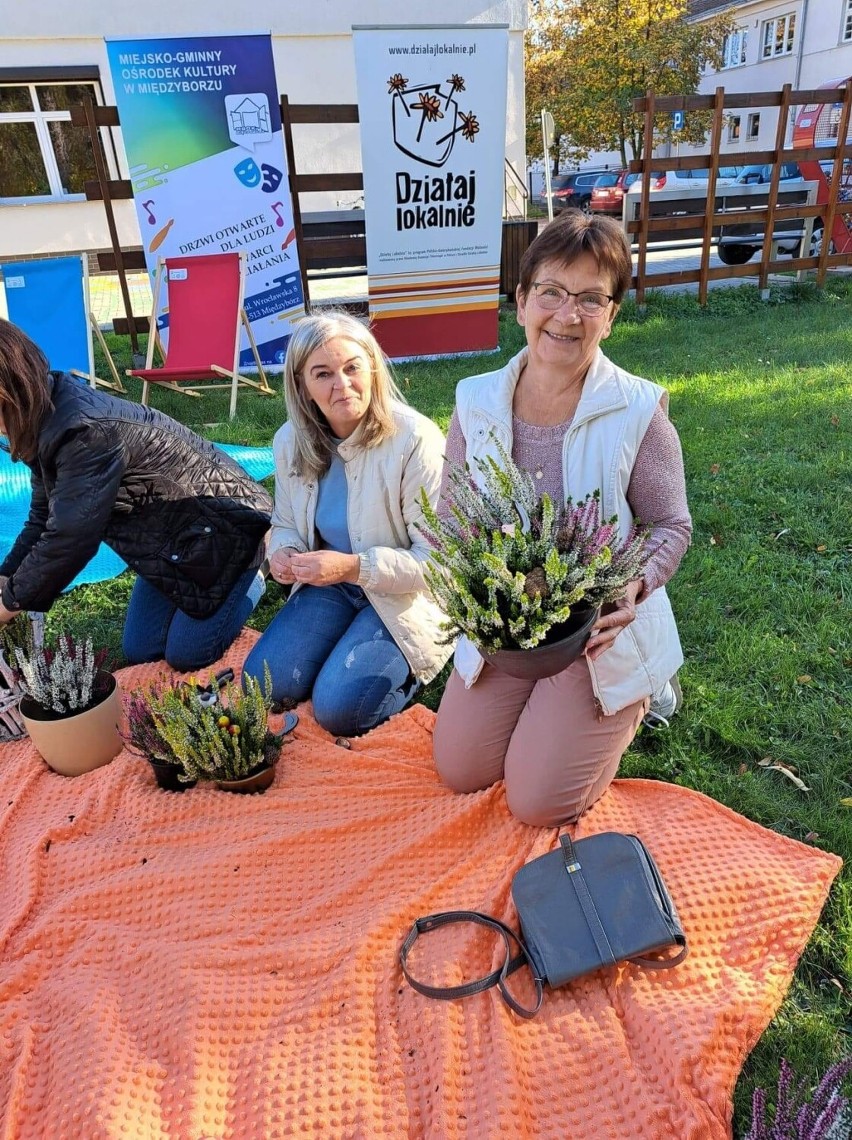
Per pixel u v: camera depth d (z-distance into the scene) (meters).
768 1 23.52
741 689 2.61
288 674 2.65
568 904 1.73
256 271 6.91
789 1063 1.55
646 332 7.59
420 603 2.62
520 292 1.90
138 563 2.74
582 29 19.53
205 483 2.72
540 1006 1.64
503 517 1.73
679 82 19.42
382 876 2.00
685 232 9.78
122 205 12.99
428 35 5.96
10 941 1.88
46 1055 1.61
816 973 1.73
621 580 1.63
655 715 2.46
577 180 21.42
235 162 6.49
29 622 2.68
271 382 6.86
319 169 12.46
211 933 1.87
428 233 6.66
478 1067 1.53
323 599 2.76
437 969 1.72
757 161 8.12
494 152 6.49
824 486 4.00
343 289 11.61
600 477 1.93
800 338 6.97
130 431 2.50
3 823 2.22
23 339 2.25
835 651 2.76
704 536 3.64
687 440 4.71
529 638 1.57
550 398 2.00
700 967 1.69
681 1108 1.42
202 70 6.13
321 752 2.47
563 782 2.00
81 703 2.40
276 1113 1.47
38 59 11.62
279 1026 1.63
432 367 6.89
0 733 2.59
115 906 1.94
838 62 21.66
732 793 2.22
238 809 2.24
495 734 2.14
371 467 2.50
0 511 4.26
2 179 12.66
